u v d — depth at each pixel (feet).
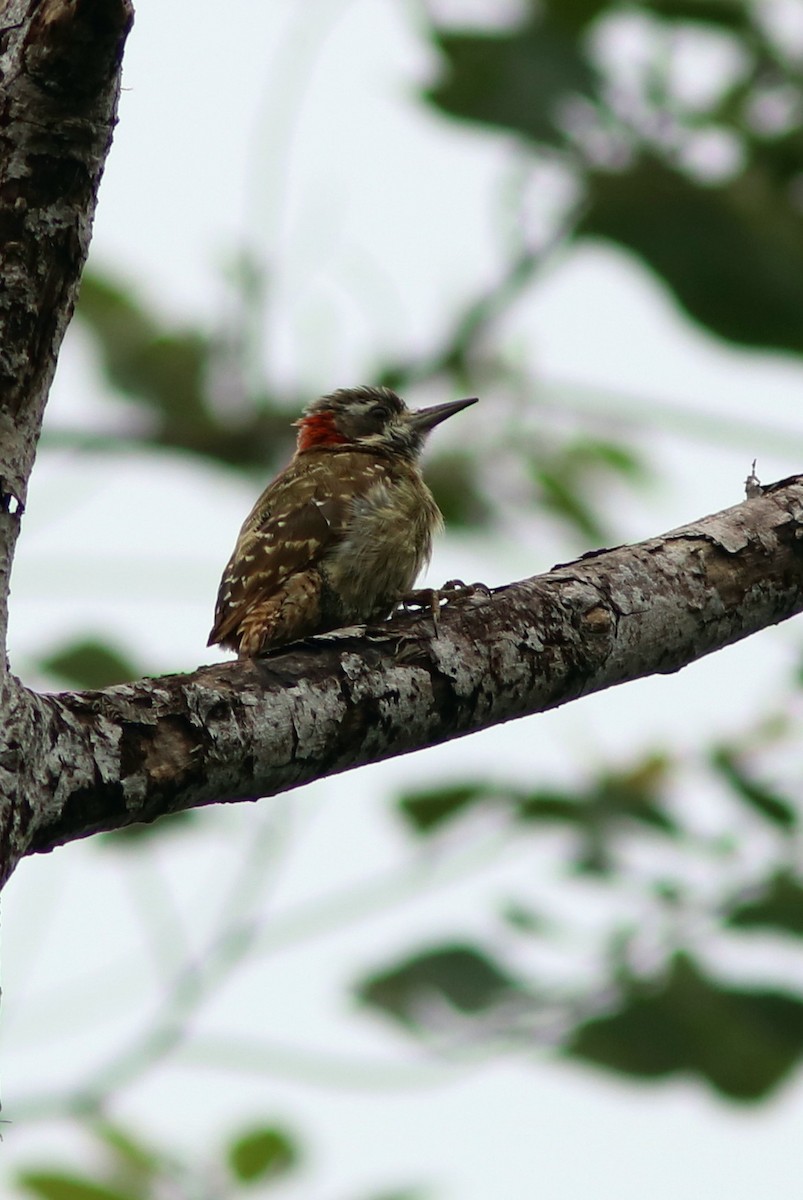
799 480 28.58
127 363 46.09
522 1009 37.86
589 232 42.45
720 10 42.55
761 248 41.04
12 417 20.70
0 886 19.80
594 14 42.55
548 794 40.91
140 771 21.63
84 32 19.66
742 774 40.86
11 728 20.25
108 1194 36.32
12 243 20.35
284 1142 37.22
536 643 25.34
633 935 38.81
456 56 41.63
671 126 42.50
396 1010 37.78
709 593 26.76
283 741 22.91
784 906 38.55
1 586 20.53
